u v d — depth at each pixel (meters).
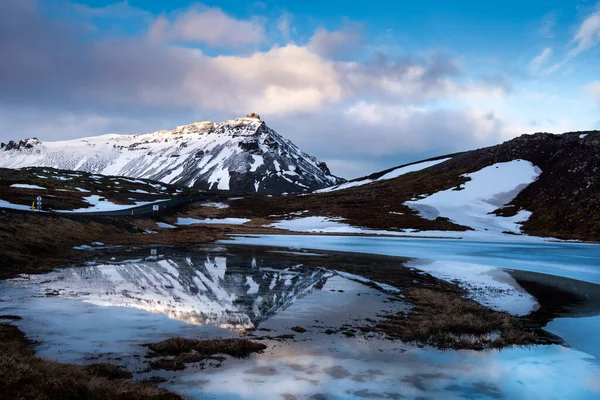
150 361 11.28
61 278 23.25
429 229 85.94
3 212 37.12
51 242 35.16
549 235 79.50
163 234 61.53
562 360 12.67
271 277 26.98
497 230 85.56
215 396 9.36
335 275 28.69
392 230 85.94
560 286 26.48
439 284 26.34
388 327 15.73
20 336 12.74
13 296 18.27
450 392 10.22
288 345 13.21
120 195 121.31
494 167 126.06
